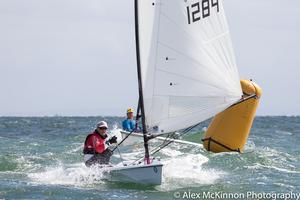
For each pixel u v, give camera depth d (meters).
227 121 65.00
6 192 41.78
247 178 49.62
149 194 42.03
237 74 46.41
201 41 45.25
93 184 45.78
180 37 44.78
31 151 69.81
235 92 46.09
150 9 44.25
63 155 64.50
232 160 59.53
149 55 44.41
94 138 48.09
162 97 44.56
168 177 49.03
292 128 131.12
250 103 64.69
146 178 44.34
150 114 44.47
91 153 47.94
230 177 50.12
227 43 46.19
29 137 98.38
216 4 45.94
